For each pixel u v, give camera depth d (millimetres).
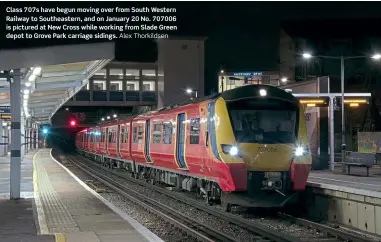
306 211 14289
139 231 9828
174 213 13758
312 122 30844
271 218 13289
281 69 64375
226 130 12789
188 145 15453
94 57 11516
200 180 15359
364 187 16328
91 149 45406
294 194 13102
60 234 9305
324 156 30000
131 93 71438
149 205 15586
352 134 45062
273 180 12750
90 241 8766
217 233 10805
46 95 26438
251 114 13055
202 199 16891
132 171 25938
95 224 10703
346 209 12336
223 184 12945
